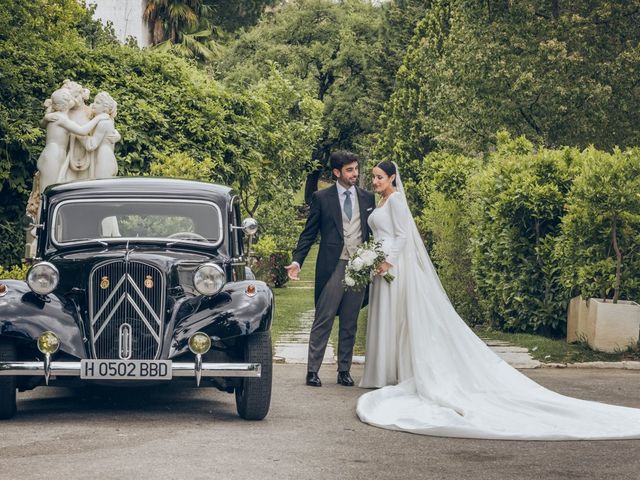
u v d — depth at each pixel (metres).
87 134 14.13
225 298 8.15
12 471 6.01
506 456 7.02
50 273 7.96
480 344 9.82
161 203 9.30
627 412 8.64
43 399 9.27
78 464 6.23
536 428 8.05
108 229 9.20
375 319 10.20
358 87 63.56
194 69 20.95
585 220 13.06
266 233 29.45
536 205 14.74
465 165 18.72
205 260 8.81
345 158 10.50
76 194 9.30
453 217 17.98
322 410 8.84
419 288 9.88
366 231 10.55
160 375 7.72
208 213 9.30
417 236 10.23
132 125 17.83
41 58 18.38
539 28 26.34
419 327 9.68
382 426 8.03
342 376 10.47
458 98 27.48
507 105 26.02
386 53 51.44
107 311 7.90
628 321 12.67
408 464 6.63
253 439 7.31
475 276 16.33
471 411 8.47
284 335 15.01
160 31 45.66
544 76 25.28
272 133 24.86
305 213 63.75
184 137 18.59
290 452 6.88
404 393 9.55
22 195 17.66
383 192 10.52
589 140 25.95
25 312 7.85
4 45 18.44
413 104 39.75
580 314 13.45
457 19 29.48
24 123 17.14
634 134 25.98
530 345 13.58
